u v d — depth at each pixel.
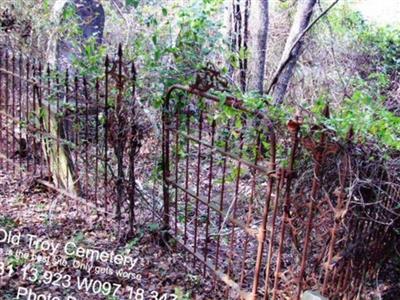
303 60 7.76
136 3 4.15
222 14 7.19
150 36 4.12
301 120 2.70
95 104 4.21
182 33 3.62
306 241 2.72
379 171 2.93
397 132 3.30
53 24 5.67
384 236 3.30
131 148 3.92
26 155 5.13
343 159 2.70
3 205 4.38
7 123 5.13
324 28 7.96
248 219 3.10
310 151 2.69
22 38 6.55
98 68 4.11
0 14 6.68
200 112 3.51
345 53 8.24
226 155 3.14
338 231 2.83
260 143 3.01
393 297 3.59
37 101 4.64
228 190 4.66
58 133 4.40
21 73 4.73
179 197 4.62
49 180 4.71
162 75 3.64
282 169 2.72
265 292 2.99
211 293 3.46
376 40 8.73
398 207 3.11
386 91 7.62
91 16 5.83
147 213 4.22
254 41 6.66
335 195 2.76
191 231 4.28
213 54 4.82
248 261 3.93
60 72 4.71
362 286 3.30
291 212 2.89
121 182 4.04
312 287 2.94
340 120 2.75
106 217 4.20
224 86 3.40
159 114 4.04
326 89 6.84
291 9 8.41
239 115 3.11
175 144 3.82
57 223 4.13
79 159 4.47
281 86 6.34
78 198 4.37
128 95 3.86
